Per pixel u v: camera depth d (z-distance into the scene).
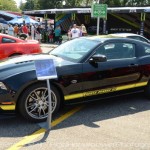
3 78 4.79
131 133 4.78
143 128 5.01
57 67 5.22
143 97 6.86
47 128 4.89
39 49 10.15
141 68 6.23
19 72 4.91
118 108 6.05
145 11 22.14
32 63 5.21
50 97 4.81
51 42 27.12
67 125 5.06
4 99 4.76
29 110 4.98
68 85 5.28
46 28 28.44
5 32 29.19
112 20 28.14
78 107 6.02
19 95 4.85
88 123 5.18
